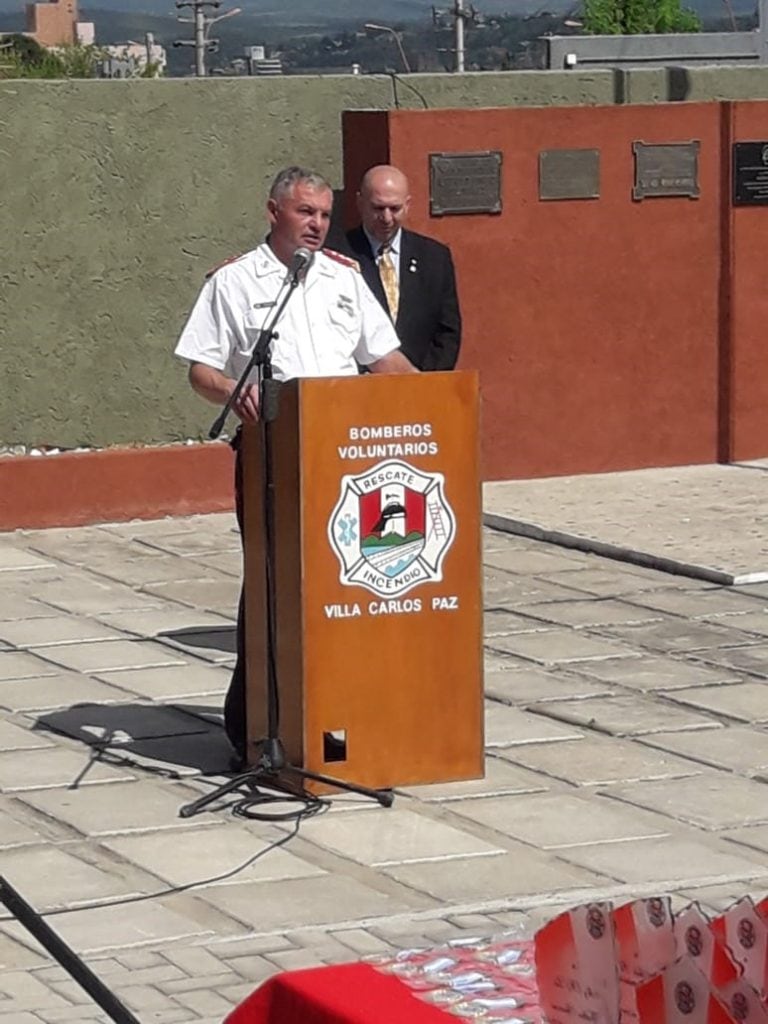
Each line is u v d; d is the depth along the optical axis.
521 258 13.25
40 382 12.73
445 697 7.40
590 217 13.40
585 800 7.32
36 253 12.64
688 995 3.24
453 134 12.96
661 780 7.55
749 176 13.79
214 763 7.77
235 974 5.75
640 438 13.76
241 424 7.34
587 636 9.74
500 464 13.42
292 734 7.26
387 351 7.52
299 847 6.84
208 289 7.36
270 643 7.20
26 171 12.56
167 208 12.89
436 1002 3.63
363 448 7.10
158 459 12.62
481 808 7.21
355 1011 3.59
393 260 9.65
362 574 7.20
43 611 10.32
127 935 6.06
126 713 8.45
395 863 6.68
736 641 9.61
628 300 13.59
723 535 11.77
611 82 14.41
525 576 11.09
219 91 12.93
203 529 12.39
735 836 6.96
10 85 12.47
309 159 13.23
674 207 13.63
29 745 8.02
